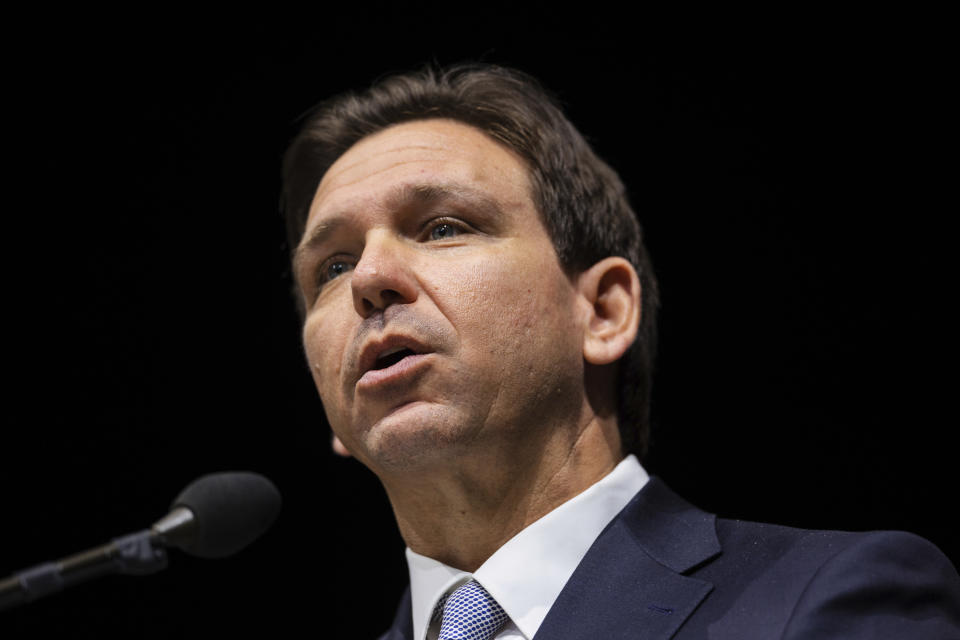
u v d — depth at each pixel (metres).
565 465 5.60
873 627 4.25
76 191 12.84
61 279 12.79
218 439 12.58
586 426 5.75
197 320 12.86
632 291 6.10
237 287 12.86
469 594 5.26
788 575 4.67
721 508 10.73
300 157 7.04
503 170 5.99
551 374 5.58
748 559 4.96
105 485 12.34
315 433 12.51
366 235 5.78
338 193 6.03
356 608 11.89
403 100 6.53
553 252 5.89
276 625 11.86
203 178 12.77
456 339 5.36
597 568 5.11
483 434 5.35
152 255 12.88
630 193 11.45
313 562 12.09
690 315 11.25
